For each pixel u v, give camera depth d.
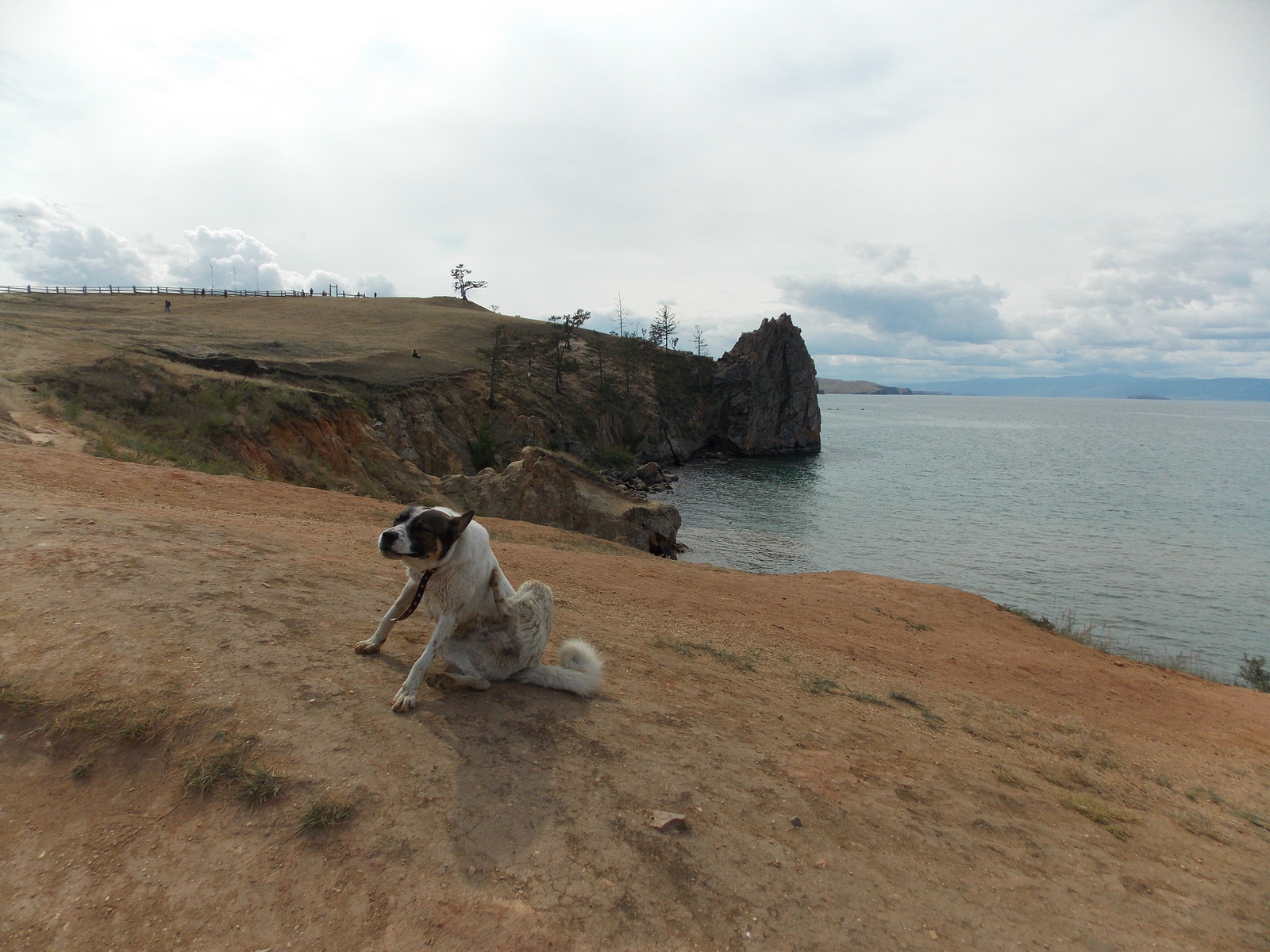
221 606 4.76
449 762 3.64
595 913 2.83
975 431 137.88
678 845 3.39
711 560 31.16
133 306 65.38
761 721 5.69
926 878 3.64
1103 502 49.72
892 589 18.17
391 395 43.72
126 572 4.86
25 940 2.36
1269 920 4.06
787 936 2.94
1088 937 3.43
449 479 30.16
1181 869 4.59
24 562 4.71
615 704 5.04
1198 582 29.05
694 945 2.78
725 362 94.50
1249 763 8.74
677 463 77.69
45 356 22.56
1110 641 20.45
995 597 26.44
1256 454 97.00
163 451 18.41
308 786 3.20
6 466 9.86
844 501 49.38
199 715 3.49
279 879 2.73
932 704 8.40
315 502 14.41
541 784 3.64
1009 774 5.89
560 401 69.88
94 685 3.55
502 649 4.65
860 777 4.86
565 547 17.28
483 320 90.88
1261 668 18.06
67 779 3.08
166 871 2.70
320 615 5.17
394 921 2.62
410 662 4.74
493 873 2.94
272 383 27.31
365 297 114.81
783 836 3.72
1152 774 7.25
